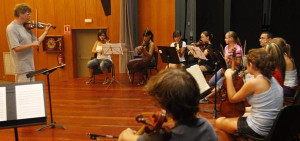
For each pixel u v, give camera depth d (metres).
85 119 4.25
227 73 2.80
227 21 8.62
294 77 3.89
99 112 4.57
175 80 1.33
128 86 6.46
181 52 6.06
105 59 6.75
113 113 4.51
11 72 9.54
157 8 8.12
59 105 5.02
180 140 1.33
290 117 2.18
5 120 2.32
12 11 9.09
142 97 5.46
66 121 4.18
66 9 8.67
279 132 2.21
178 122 1.39
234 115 2.99
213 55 4.02
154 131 1.37
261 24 7.98
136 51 6.98
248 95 2.49
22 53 3.97
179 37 6.19
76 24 8.67
